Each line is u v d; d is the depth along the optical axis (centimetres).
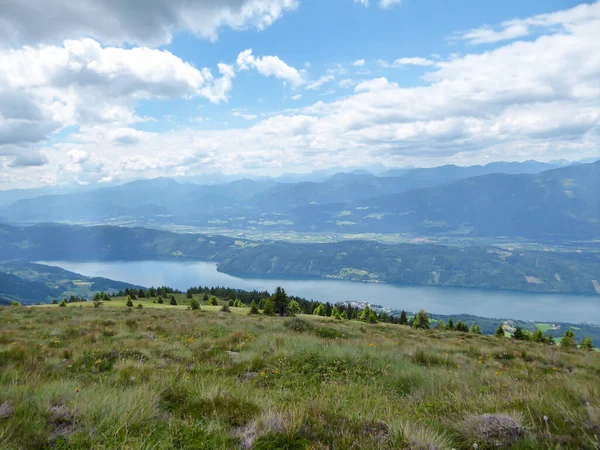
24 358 813
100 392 523
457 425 455
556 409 486
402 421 454
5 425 385
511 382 716
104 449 358
